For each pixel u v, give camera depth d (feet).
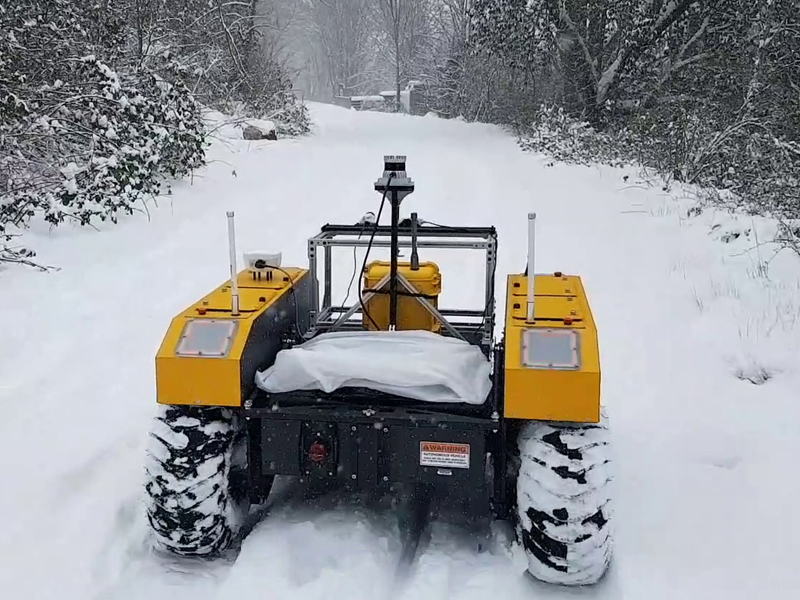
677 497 14.19
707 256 30.76
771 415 17.56
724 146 49.39
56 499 13.89
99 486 14.40
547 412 10.52
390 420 11.28
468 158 65.82
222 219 38.09
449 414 11.44
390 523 12.92
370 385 11.58
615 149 64.59
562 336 11.05
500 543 12.32
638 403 18.26
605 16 75.51
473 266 29.17
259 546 11.96
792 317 23.26
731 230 33.47
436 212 40.19
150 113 40.75
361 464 11.53
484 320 14.51
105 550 12.39
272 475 13.09
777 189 42.42
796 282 26.63
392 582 11.44
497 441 12.03
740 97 56.85
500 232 35.32
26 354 20.81
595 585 11.50
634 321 23.75
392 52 235.81
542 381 10.50
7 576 11.75
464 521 13.07
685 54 74.33
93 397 18.33
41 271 28.09
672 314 24.27
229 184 47.67
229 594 10.96
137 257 30.81
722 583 11.73
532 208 41.60
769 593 11.50
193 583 11.46
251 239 34.19
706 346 21.56
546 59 79.10
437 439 11.35
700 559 12.35
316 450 11.43
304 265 29.81
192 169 46.93
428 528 12.87
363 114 118.21
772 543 12.80
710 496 14.25
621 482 14.70
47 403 17.89
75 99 35.96
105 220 35.17
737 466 15.44
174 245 32.99
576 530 10.61
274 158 59.82
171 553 12.19
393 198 12.92
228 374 11.06
